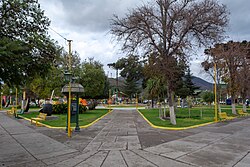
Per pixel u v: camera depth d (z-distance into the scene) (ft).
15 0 24.44
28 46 24.75
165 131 45.85
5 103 172.96
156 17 56.03
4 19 24.22
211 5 54.44
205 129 49.44
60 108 92.48
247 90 112.57
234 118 80.94
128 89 235.81
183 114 94.73
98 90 116.88
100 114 93.04
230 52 95.45
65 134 42.32
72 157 26.27
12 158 25.64
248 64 100.22
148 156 26.48
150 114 93.40
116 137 38.70
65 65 101.30
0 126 55.26
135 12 69.15
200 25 54.65
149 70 60.44
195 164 23.36
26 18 25.88
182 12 54.34
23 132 45.19
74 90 45.11
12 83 25.50
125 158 25.67
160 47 56.34
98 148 30.58
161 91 81.61
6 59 21.74
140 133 43.06
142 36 56.54
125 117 80.84
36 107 153.38
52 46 27.78
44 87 100.58
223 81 100.37
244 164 23.36
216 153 27.84
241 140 36.42
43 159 25.40
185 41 55.26
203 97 186.39
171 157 25.96
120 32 58.13
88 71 113.60
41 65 26.78
